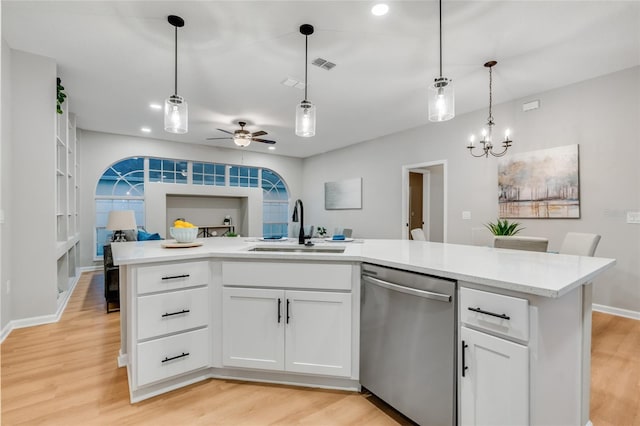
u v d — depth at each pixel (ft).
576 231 11.68
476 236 12.96
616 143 10.80
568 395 4.41
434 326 4.75
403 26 8.36
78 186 18.49
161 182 22.15
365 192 21.44
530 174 12.92
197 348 6.48
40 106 9.94
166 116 8.26
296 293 6.28
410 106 14.56
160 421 5.30
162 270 6.09
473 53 9.74
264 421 5.31
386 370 5.53
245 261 6.50
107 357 7.68
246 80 11.80
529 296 3.76
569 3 7.42
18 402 5.79
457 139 15.79
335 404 5.80
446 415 4.58
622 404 5.76
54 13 7.80
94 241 19.38
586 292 4.76
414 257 5.84
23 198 9.70
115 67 10.76
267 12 7.76
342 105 14.46
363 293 5.99
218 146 23.77
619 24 8.23
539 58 10.03
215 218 26.08
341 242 8.85
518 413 3.81
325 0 7.32
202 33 8.68
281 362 6.38
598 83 11.25
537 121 12.83
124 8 7.63
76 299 12.98
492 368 4.07
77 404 5.75
